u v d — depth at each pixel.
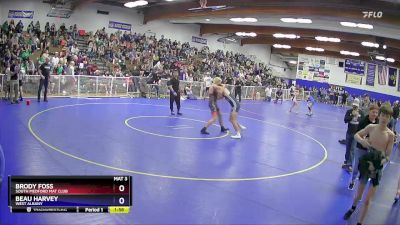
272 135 14.35
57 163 7.95
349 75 43.22
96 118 13.76
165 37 35.88
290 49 46.06
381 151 6.18
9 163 7.63
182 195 6.85
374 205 7.51
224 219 5.98
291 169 9.53
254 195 7.27
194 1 24.55
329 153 12.20
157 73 23.38
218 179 8.04
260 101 29.59
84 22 30.89
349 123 9.91
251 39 41.78
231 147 11.28
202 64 33.78
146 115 15.62
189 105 20.81
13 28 26.09
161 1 25.94
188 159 9.39
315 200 7.36
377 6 15.93
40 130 10.93
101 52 27.59
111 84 20.91
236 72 34.53
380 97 41.59
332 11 17.86
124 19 32.94
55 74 20.03
